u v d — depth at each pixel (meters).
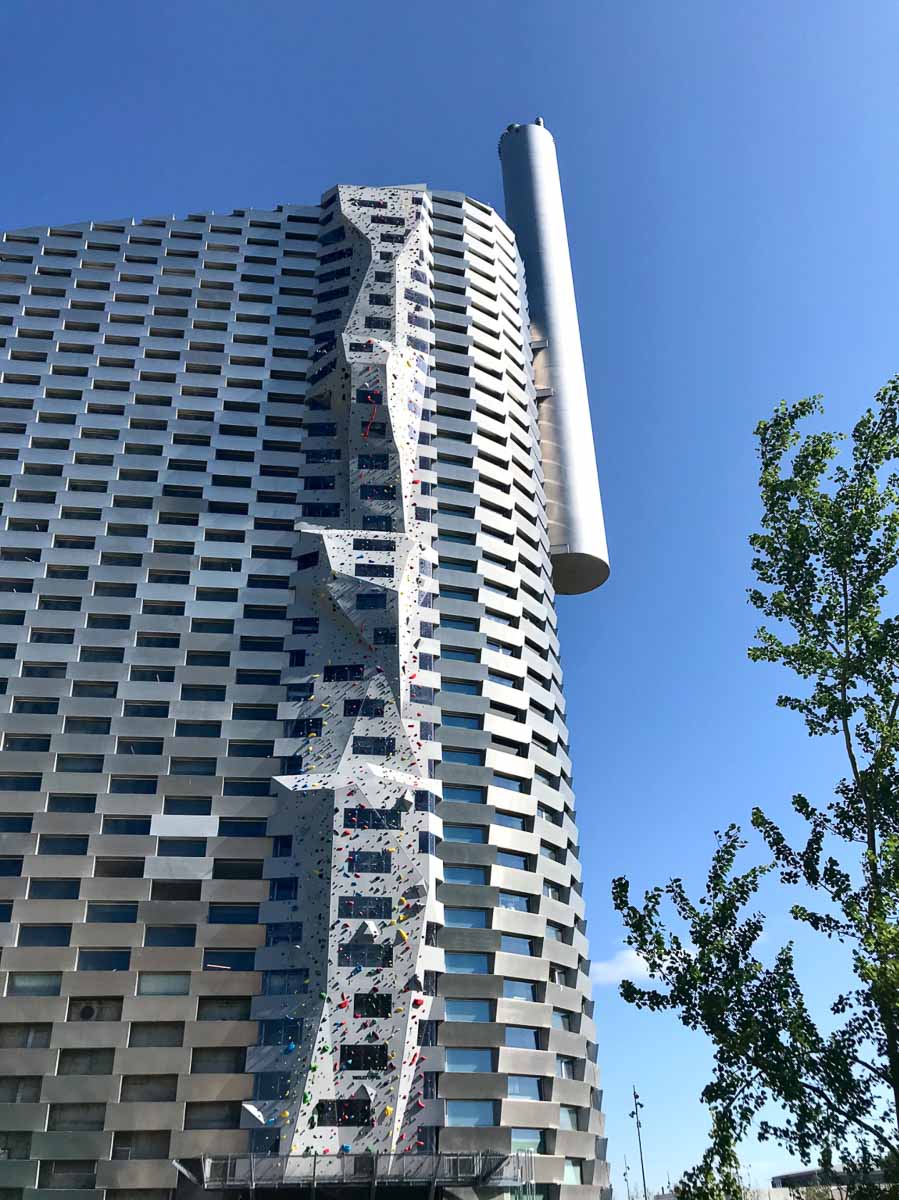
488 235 97.19
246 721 65.25
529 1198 54.78
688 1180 20.20
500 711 72.62
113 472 74.62
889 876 21.23
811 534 25.27
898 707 23.69
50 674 66.31
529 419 91.19
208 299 84.56
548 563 87.19
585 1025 65.94
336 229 90.81
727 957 21.88
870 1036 20.33
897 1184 19.22
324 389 79.56
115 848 60.09
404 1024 54.34
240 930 57.97
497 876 64.00
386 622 68.81
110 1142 51.78
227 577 71.06
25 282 83.31
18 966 56.38
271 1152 50.59
